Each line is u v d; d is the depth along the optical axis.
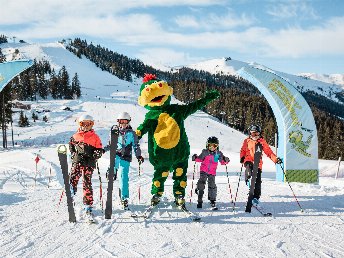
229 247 4.63
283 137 13.55
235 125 128.12
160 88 6.19
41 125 87.62
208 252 4.44
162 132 6.16
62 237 4.88
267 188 9.08
